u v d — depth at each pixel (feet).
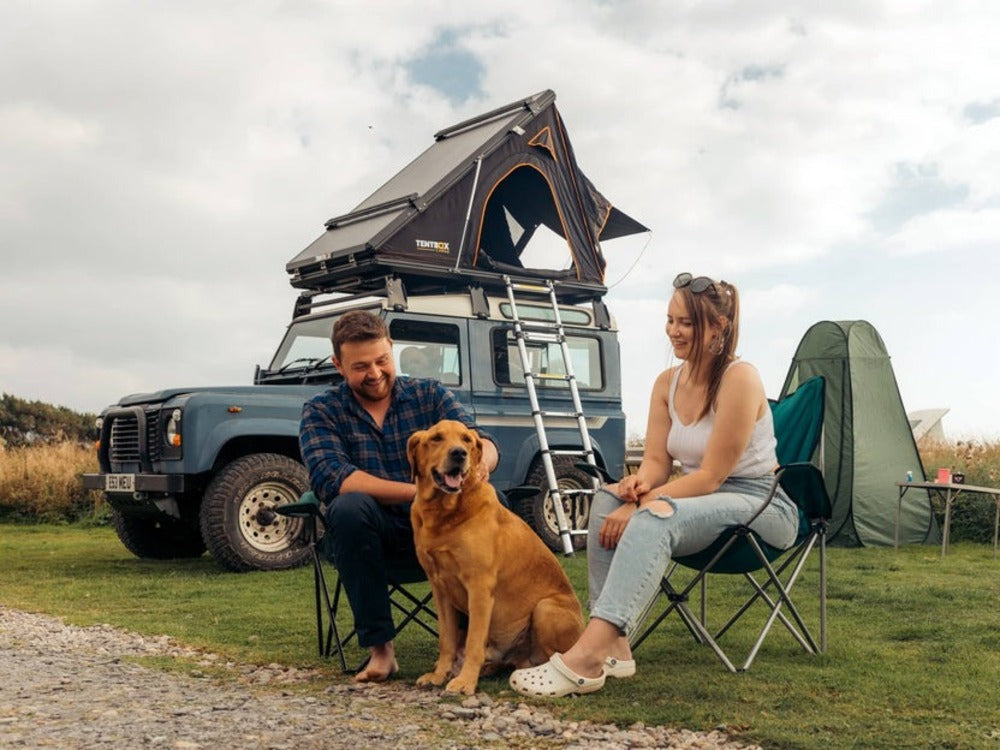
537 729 9.82
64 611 18.95
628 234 34.83
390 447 13.50
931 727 9.91
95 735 9.07
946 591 19.75
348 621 17.44
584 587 21.16
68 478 46.24
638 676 12.32
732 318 12.61
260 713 10.18
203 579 23.81
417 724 10.00
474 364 28.25
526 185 32.65
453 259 28.17
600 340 31.73
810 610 17.87
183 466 24.49
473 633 11.62
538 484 29.14
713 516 12.04
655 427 13.41
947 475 29.19
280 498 25.39
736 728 10.02
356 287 28.53
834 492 31.37
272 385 27.94
